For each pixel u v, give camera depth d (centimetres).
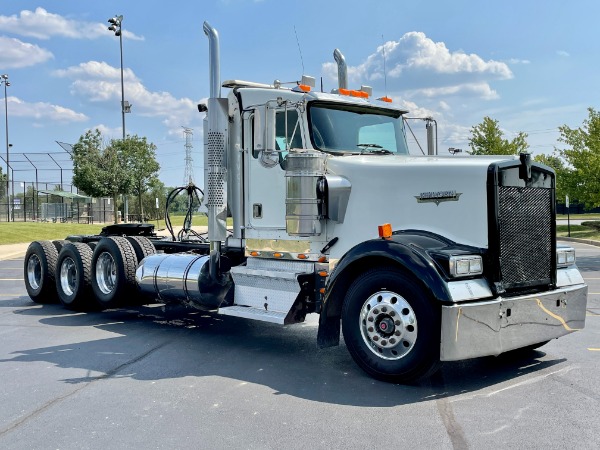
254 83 712
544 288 564
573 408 456
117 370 591
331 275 548
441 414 446
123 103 4072
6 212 4472
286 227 615
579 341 690
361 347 536
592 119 2859
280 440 401
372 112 698
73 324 852
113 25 3888
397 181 569
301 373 567
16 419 452
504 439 395
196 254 820
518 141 3052
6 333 786
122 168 4100
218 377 559
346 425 427
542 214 559
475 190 521
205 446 393
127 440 405
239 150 697
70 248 962
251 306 660
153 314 934
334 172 612
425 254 495
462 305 478
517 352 623
